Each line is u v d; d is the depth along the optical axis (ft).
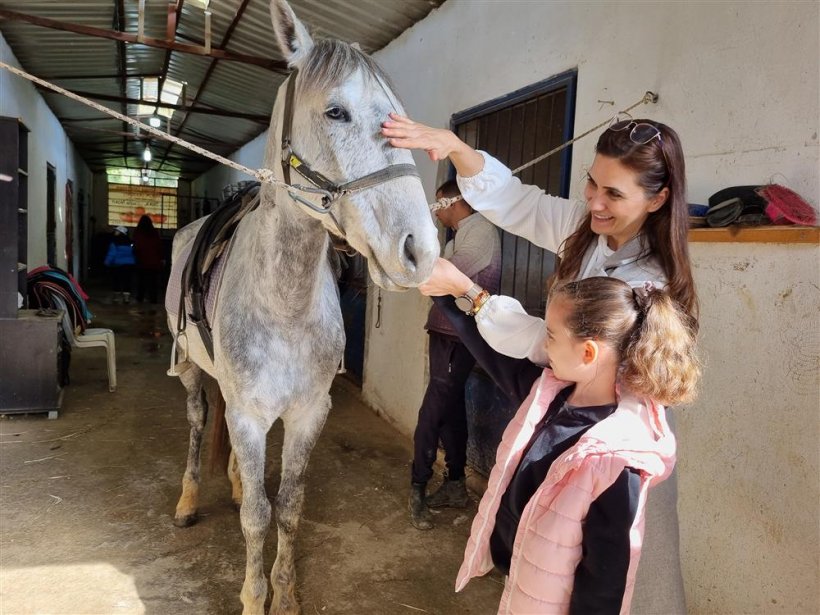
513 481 3.28
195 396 8.11
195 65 20.02
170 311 7.66
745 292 5.17
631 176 3.30
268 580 6.88
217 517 8.20
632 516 2.72
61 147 28.76
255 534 5.54
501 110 9.25
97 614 6.14
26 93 19.45
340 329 5.99
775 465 4.95
